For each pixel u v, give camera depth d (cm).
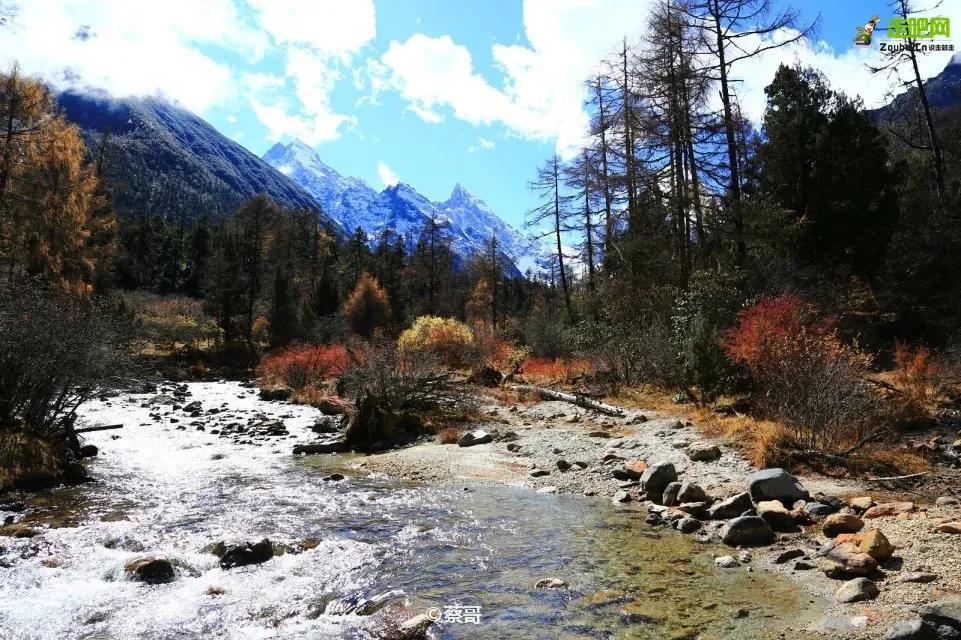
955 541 451
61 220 2612
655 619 387
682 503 668
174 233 8200
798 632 356
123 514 682
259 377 3192
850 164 1903
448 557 529
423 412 1416
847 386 789
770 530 544
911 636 313
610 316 2033
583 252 3189
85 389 971
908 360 1120
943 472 679
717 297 1381
